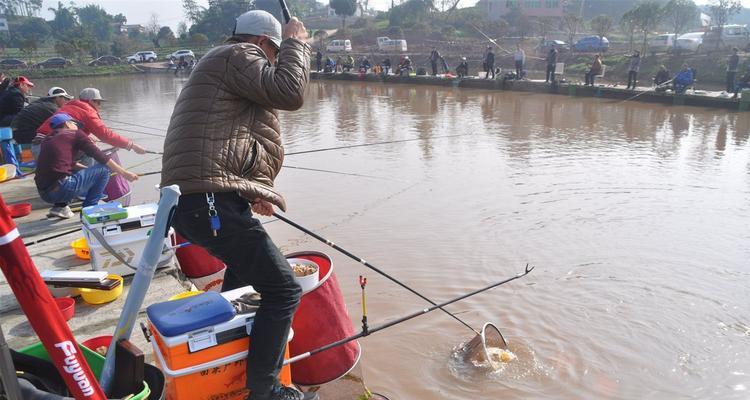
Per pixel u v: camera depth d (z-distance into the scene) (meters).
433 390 3.90
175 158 2.37
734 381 4.02
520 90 24.80
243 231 2.41
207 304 2.54
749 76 18.34
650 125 15.16
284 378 2.78
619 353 4.35
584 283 5.53
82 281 3.95
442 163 10.87
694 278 5.60
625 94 20.78
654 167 10.19
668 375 4.08
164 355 2.47
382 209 8.05
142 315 3.85
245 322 2.53
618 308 5.02
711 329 4.68
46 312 1.74
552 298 5.23
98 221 4.21
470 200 8.38
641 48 35.56
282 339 2.52
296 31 2.54
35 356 2.62
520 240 6.71
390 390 3.91
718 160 10.73
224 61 2.38
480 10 56.94
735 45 30.95
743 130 14.12
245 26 2.59
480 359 4.20
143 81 40.28
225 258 2.48
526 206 8.02
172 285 4.32
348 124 16.31
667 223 7.21
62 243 5.30
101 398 1.90
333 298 3.15
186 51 52.56
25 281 1.70
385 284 5.59
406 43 50.53
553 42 39.09
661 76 21.45
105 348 2.95
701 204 7.98
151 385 2.50
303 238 6.93
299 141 13.70
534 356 4.31
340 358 3.13
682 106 18.91
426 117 17.45
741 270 5.77
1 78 11.03
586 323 4.78
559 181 9.30
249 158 2.44
